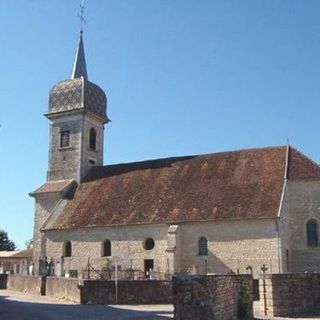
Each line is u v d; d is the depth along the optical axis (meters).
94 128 53.84
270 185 39.41
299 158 41.66
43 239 45.41
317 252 37.44
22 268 49.09
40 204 49.12
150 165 48.19
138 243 40.84
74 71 54.84
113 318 21.23
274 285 23.64
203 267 37.97
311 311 24.36
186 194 42.09
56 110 53.12
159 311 24.19
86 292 28.89
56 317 21.72
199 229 38.88
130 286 28.83
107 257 41.88
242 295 20.80
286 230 37.81
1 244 100.94
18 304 28.28
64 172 51.53
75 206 46.69
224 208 38.84
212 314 17.72
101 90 54.97
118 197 45.34
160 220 40.19
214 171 43.50
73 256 43.41
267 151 43.50
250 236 36.94
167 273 37.12
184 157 47.19
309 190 38.88
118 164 50.72
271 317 22.84
